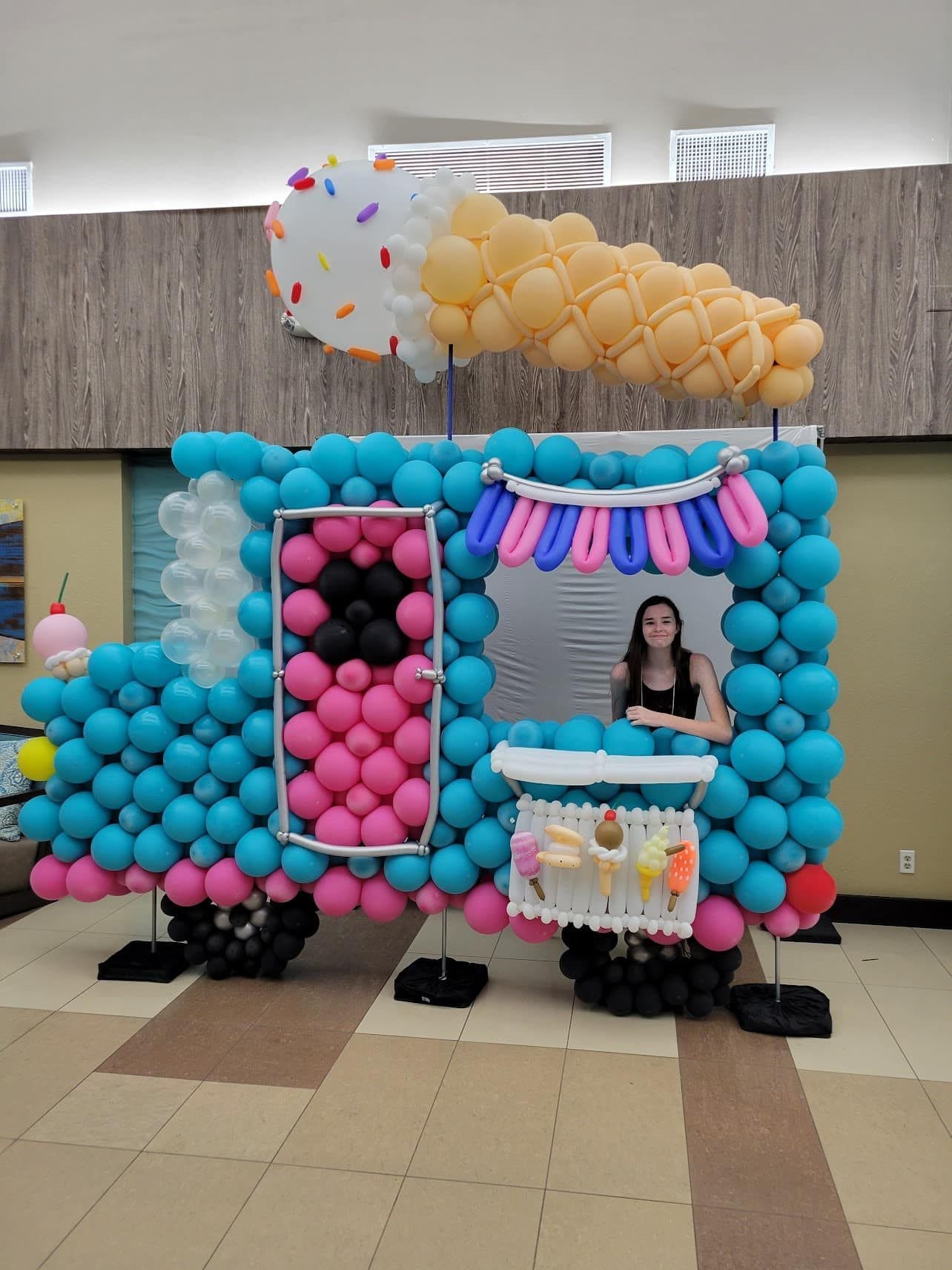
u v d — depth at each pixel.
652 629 3.35
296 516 3.30
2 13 4.86
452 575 3.31
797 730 3.11
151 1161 2.46
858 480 4.39
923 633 4.38
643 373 3.09
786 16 4.35
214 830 3.43
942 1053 3.09
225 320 4.61
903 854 4.41
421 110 4.63
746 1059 3.04
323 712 3.33
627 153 4.51
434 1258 2.10
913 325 4.14
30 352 4.79
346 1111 2.70
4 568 5.01
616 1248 2.14
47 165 4.94
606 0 4.46
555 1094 2.81
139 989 3.56
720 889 3.25
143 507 4.98
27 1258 2.10
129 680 3.55
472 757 3.26
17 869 4.39
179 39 4.76
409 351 3.25
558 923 3.33
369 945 4.09
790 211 4.19
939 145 4.29
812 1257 2.12
